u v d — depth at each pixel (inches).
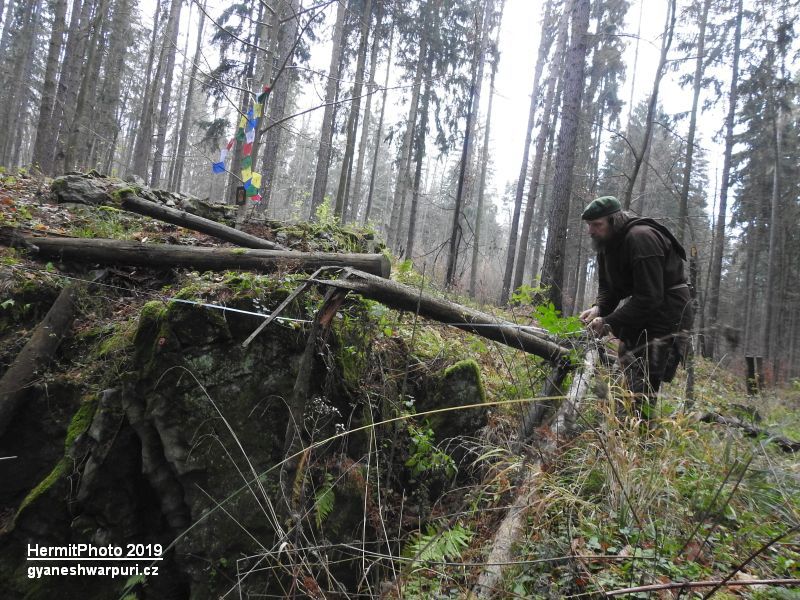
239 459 113.7
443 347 166.7
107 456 114.1
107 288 157.1
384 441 130.8
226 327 115.3
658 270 119.3
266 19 363.9
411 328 168.4
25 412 126.1
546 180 856.9
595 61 713.6
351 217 800.3
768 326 700.0
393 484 128.1
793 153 825.5
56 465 121.4
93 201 208.8
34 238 159.6
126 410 114.3
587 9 330.6
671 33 333.1
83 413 120.4
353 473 118.2
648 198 855.7
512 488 89.3
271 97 457.7
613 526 86.4
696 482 93.6
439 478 133.0
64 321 139.7
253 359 117.4
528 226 713.6
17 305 144.4
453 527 94.7
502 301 597.3
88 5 553.0
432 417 143.2
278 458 116.0
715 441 105.4
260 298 120.4
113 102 890.7
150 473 112.7
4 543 115.1
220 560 108.5
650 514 86.2
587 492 94.8
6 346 137.9
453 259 362.3
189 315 114.7
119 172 1243.8
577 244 690.2
